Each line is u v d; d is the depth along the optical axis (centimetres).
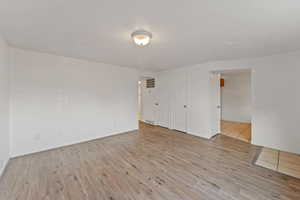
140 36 201
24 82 286
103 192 180
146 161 265
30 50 290
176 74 485
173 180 207
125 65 437
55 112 326
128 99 471
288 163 257
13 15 163
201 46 266
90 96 382
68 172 227
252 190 184
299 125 291
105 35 219
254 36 221
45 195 174
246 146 343
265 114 331
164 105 535
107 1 138
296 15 162
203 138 405
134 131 479
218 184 197
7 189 185
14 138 277
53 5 145
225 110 667
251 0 137
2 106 224
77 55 327
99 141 378
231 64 365
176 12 158
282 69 306
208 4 143
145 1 138
